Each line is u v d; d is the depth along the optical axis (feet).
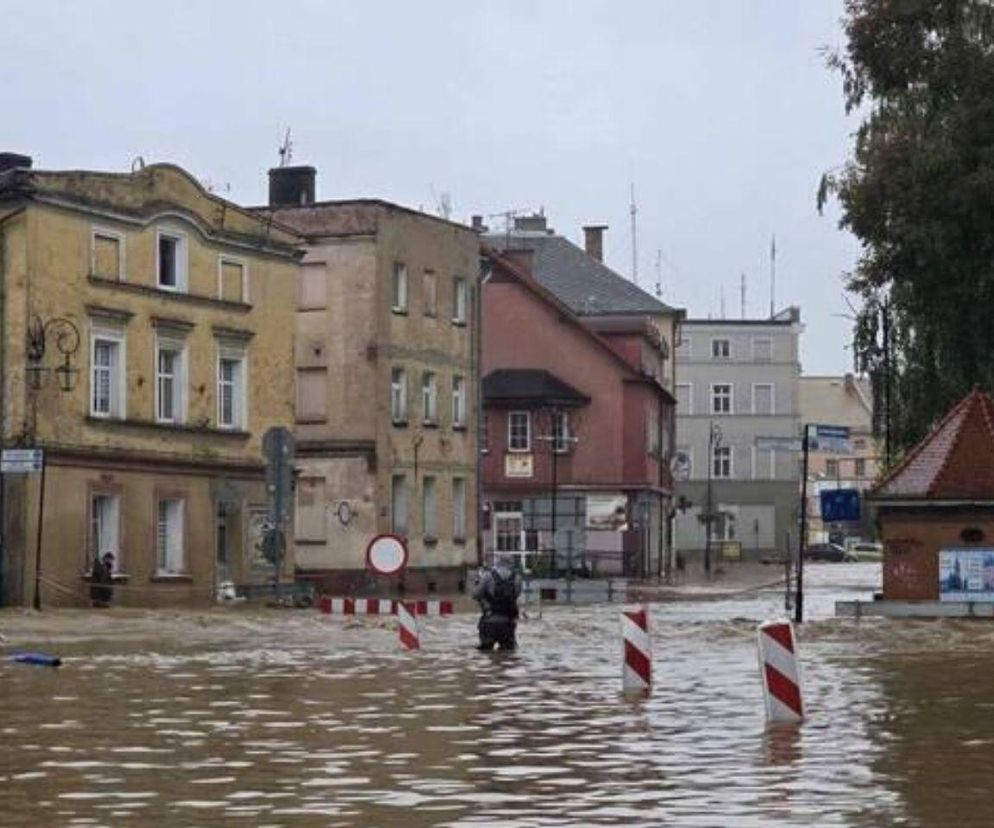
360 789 50.90
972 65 186.19
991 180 180.96
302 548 242.17
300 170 262.88
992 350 188.44
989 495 149.89
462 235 264.72
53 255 179.83
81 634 133.08
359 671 96.78
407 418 248.32
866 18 191.93
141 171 191.93
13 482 176.04
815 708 73.67
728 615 168.96
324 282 242.99
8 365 177.47
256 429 208.85
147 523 190.49
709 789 50.34
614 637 131.13
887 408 192.65
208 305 200.95
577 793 49.88
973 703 76.02
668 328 376.68
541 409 310.24
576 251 386.11
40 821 45.34
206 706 75.97
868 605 151.43
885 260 188.55
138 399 190.39
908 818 45.06
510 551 310.24
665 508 354.95
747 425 510.58
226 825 44.70
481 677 92.38
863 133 193.16
